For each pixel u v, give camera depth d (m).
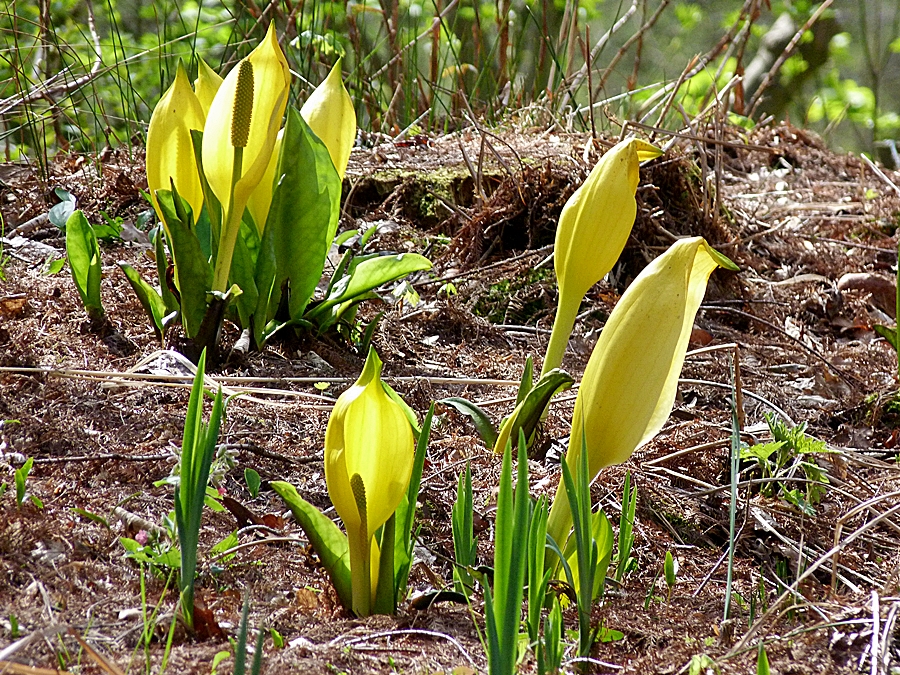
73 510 2.48
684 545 2.65
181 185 2.84
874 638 2.37
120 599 2.39
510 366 3.04
